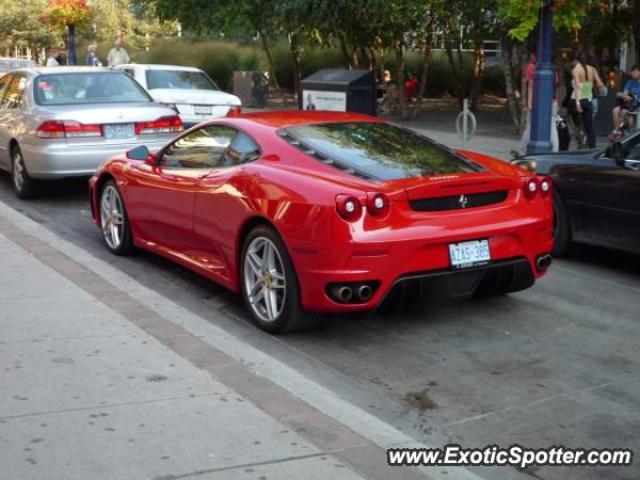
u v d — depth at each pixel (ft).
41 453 12.92
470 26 77.46
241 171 20.40
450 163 20.35
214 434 13.73
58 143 33.96
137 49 136.87
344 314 19.24
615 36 73.87
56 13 77.92
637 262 27.48
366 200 17.83
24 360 16.85
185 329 19.27
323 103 58.54
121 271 25.05
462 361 18.37
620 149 25.25
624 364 18.25
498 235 19.25
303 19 75.61
